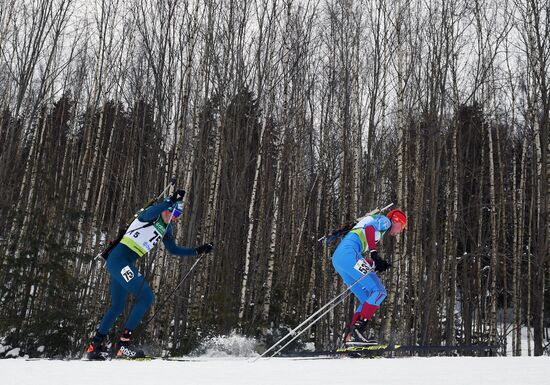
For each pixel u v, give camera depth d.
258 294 14.72
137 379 2.67
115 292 5.03
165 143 14.59
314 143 20.56
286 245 17.91
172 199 5.12
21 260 11.72
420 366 3.34
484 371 3.03
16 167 15.87
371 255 5.43
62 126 21.33
